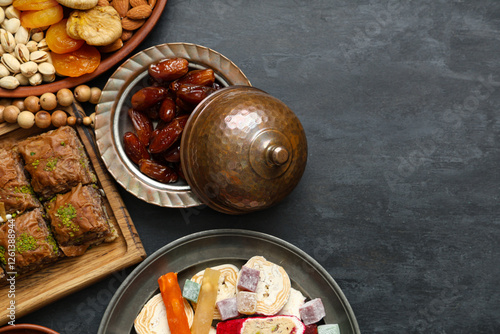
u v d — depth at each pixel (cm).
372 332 176
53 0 152
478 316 179
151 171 159
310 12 180
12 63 152
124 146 163
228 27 177
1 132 158
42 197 154
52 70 156
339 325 166
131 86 160
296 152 144
